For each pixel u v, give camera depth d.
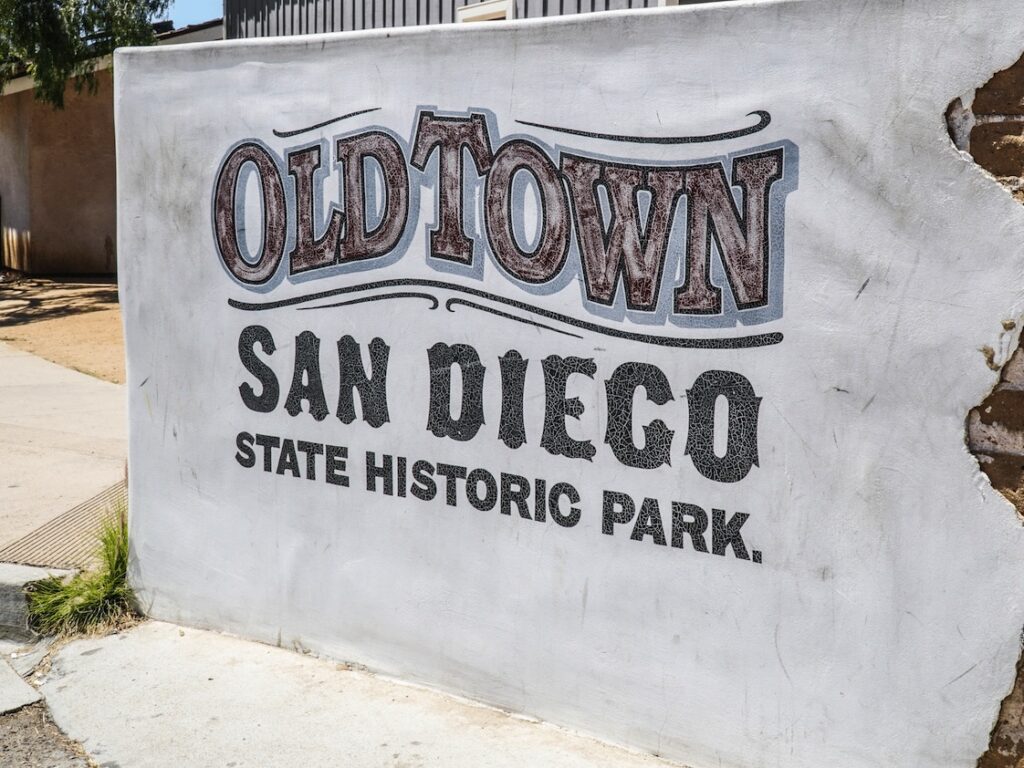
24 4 17.77
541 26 3.62
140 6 18.00
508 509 3.85
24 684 4.40
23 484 6.73
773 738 3.38
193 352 4.62
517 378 3.79
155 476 4.80
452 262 3.90
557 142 3.63
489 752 3.67
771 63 3.22
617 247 3.54
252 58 4.31
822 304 3.20
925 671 3.11
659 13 3.40
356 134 4.07
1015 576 2.97
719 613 3.45
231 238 4.45
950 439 3.03
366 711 3.98
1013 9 2.87
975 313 2.97
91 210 22.11
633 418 3.56
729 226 3.33
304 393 4.32
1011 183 2.91
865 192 3.11
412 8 8.97
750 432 3.35
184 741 3.84
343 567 4.30
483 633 3.96
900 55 3.02
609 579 3.65
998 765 3.04
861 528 3.18
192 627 4.78
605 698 3.70
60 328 14.93
